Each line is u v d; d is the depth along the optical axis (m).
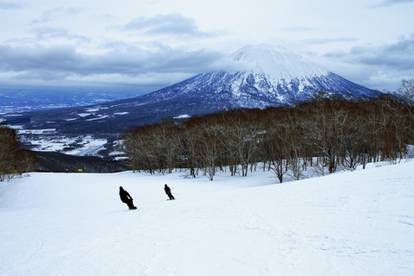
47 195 55.06
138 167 104.88
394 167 26.50
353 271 9.62
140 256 13.15
